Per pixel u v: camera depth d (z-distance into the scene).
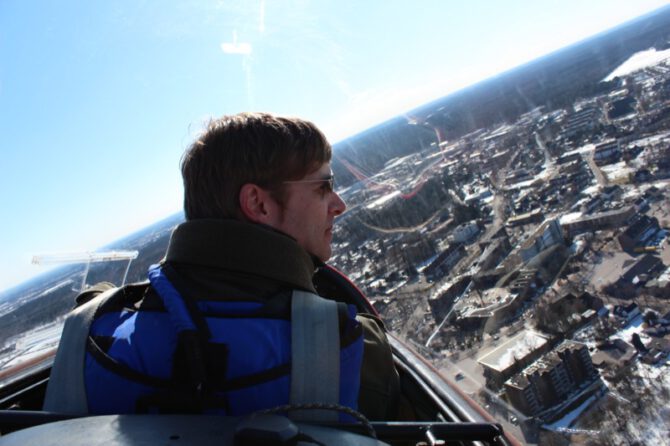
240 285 1.07
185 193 1.24
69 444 0.77
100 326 1.13
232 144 1.15
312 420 0.94
